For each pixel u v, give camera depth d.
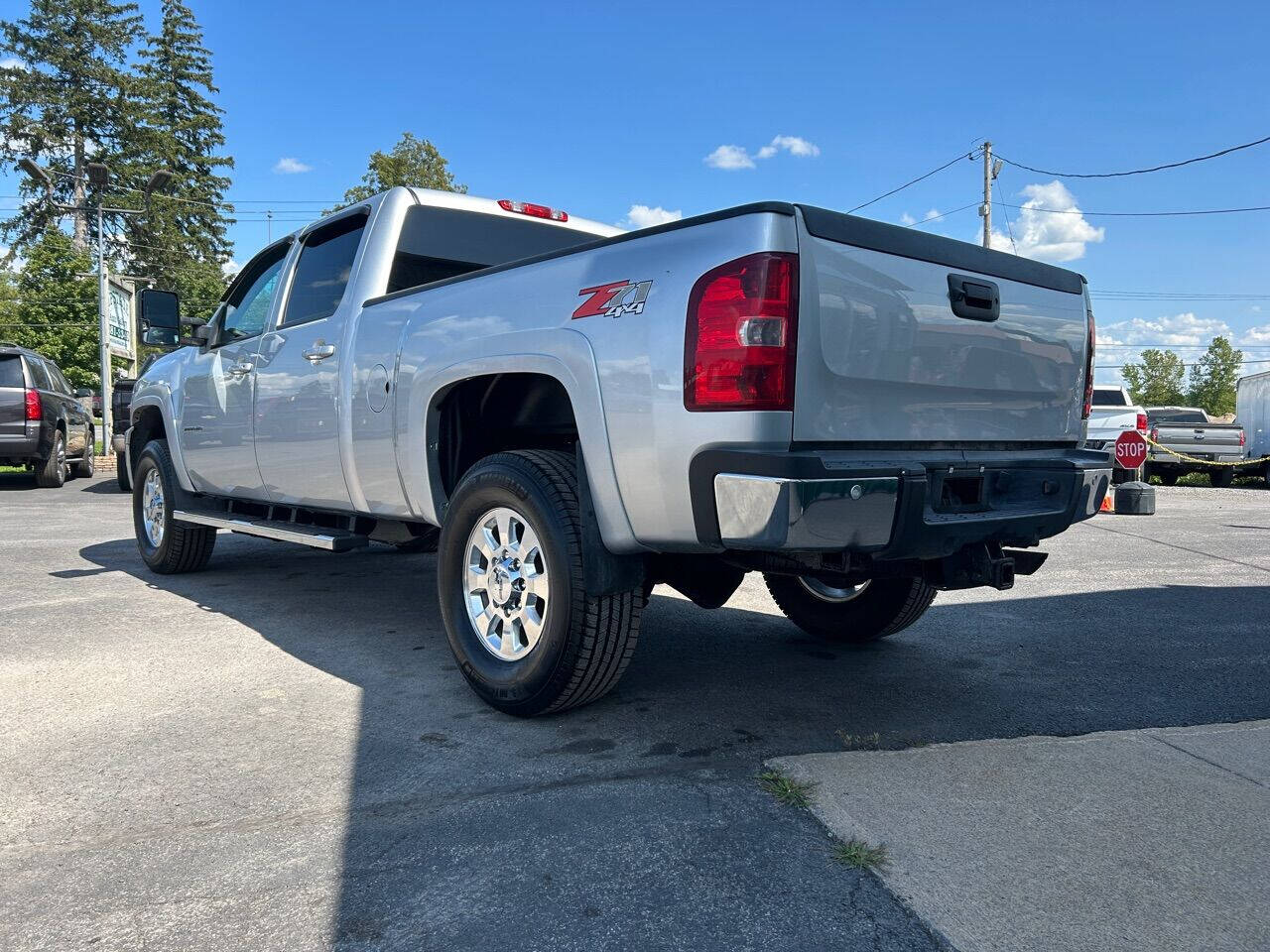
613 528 2.83
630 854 2.21
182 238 47.38
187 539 5.82
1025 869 2.13
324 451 4.18
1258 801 2.49
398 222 4.20
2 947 1.84
